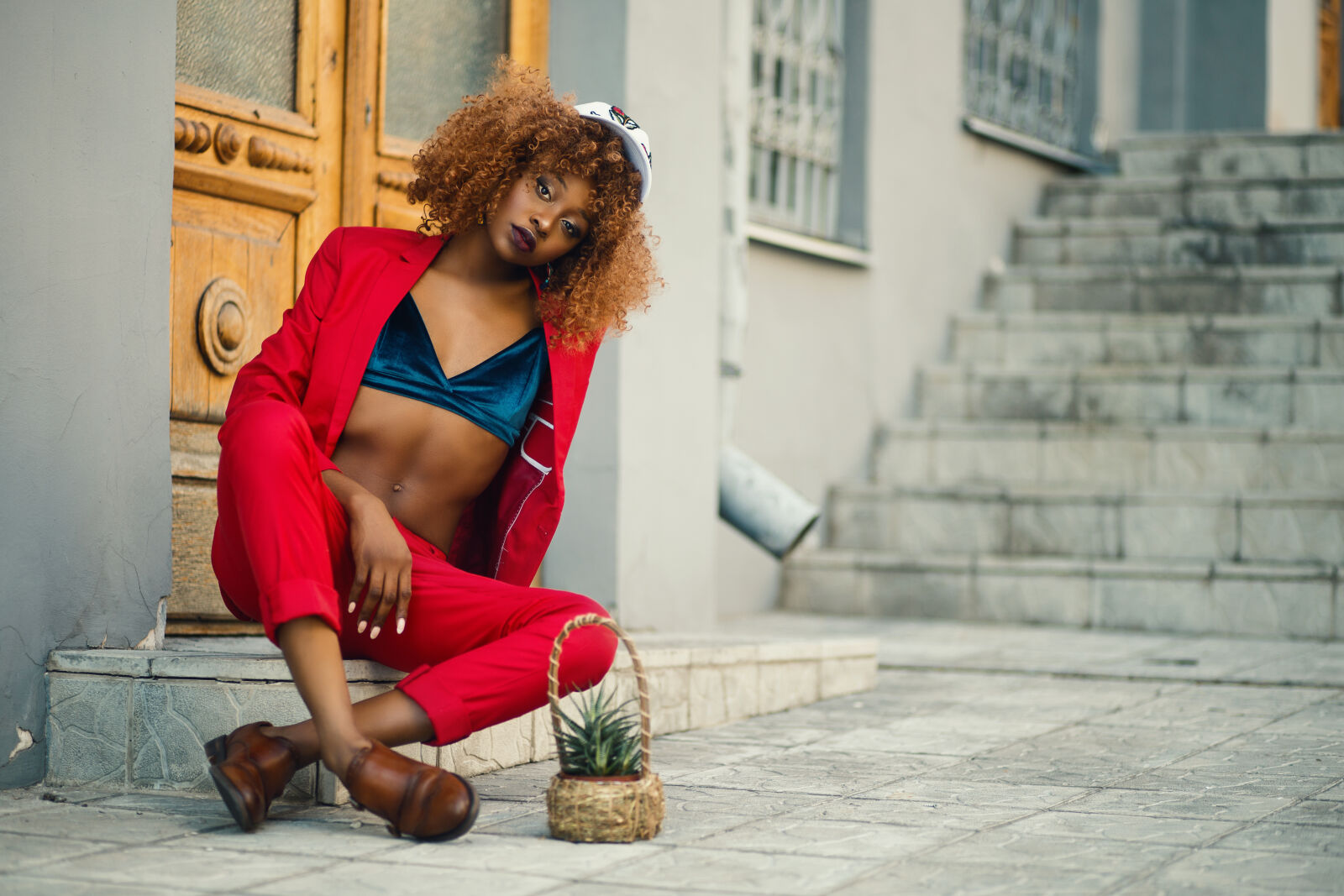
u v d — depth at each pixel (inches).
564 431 111.8
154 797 109.0
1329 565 251.8
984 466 300.7
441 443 108.0
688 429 209.6
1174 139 394.6
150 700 111.5
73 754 113.6
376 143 163.8
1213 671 196.9
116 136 118.1
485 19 186.9
